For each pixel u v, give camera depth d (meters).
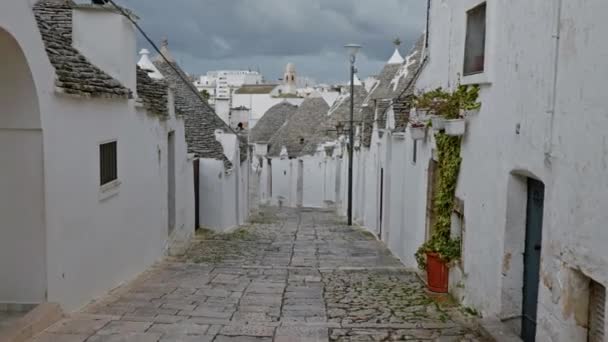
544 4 5.70
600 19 4.57
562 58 5.26
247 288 9.85
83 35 10.02
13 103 6.67
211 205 19.25
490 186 7.33
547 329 5.52
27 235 6.92
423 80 11.51
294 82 78.06
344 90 39.66
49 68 7.03
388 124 15.99
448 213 9.16
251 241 16.94
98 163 8.80
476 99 7.94
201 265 12.30
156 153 12.51
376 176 19.50
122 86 9.91
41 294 7.00
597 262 4.61
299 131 43.34
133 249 10.82
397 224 14.64
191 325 7.12
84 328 6.76
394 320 7.73
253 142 46.31
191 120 21.45
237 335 6.78
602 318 4.83
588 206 4.75
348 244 16.94
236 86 84.88
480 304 7.66
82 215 8.16
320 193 38.16
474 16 8.06
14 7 6.10
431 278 9.46
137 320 7.29
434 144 10.27
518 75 6.39
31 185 6.88
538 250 6.41
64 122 7.50
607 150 4.47
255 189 35.78
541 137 5.77
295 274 11.33
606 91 4.48
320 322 7.57
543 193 6.25
